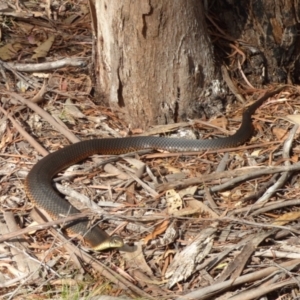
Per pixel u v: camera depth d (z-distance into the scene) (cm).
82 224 270
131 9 300
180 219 274
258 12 329
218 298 254
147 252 267
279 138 305
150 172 291
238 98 322
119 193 285
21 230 266
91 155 300
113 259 265
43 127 311
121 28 304
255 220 274
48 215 277
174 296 254
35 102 319
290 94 326
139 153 301
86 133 311
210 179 286
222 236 269
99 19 310
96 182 290
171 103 313
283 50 332
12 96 321
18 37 349
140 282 259
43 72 333
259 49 330
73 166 296
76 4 365
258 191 282
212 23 330
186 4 303
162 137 304
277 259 263
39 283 259
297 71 340
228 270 259
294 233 269
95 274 260
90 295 253
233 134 308
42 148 300
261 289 254
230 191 284
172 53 307
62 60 333
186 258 263
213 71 316
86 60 335
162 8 299
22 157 299
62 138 307
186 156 300
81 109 320
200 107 316
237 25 330
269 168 287
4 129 309
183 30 306
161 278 260
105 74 317
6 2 362
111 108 319
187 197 281
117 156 298
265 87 331
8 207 282
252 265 262
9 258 266
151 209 278
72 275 260
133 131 314
